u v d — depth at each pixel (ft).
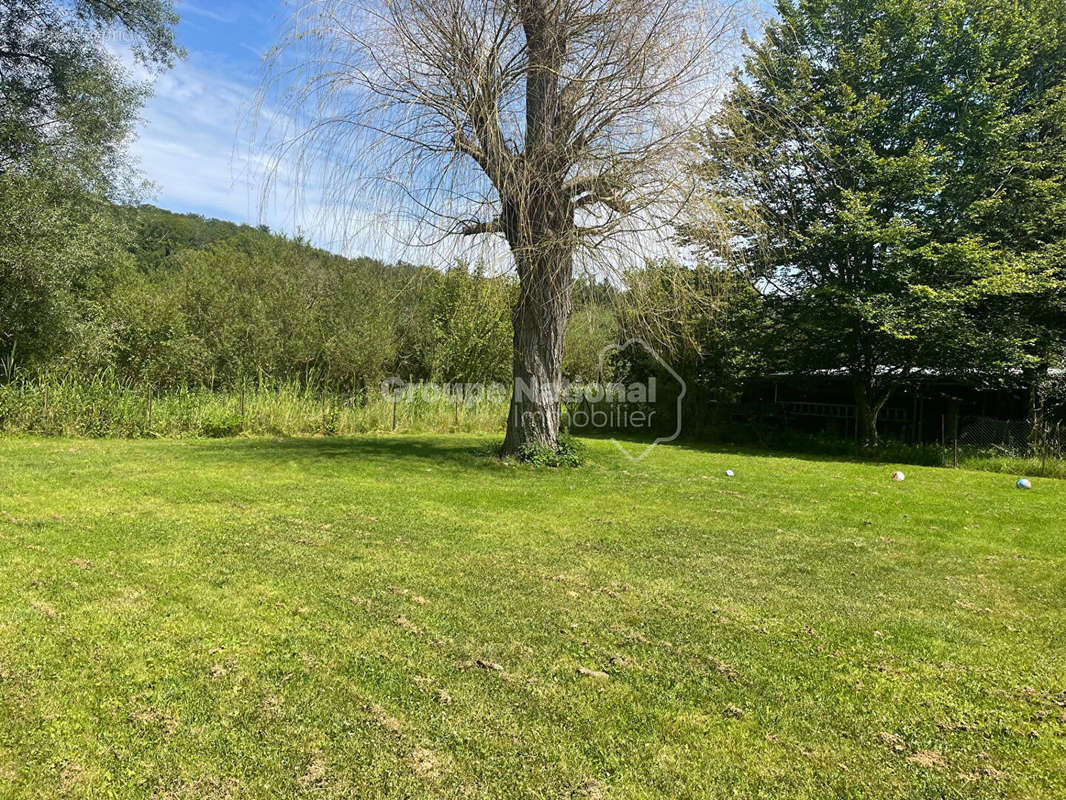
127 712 7.68
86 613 10.53
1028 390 48.26
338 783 6.56
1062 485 31.30
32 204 38.04
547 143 24.31
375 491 22.04
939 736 7.83
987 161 43.16
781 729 7.88
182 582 12.21
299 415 42.78
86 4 43.16
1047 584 14.02
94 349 42.57
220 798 6.27
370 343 59.00
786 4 46.80
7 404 34.78
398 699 8.23
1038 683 9.30
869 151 42.06
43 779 6.45
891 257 42.14
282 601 11.45
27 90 42.37
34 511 17.31
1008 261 42.47
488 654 9.64
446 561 14.23
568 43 24.98
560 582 13.11
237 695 8.16
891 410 55.83
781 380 56.34
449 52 24.41
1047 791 6.79
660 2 24.00
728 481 28.07
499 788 6.57
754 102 27.20
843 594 12.99
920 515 21.61
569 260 25.99
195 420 38.42
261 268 63.72
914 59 44.86
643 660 9.64
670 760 7.15
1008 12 43.11
